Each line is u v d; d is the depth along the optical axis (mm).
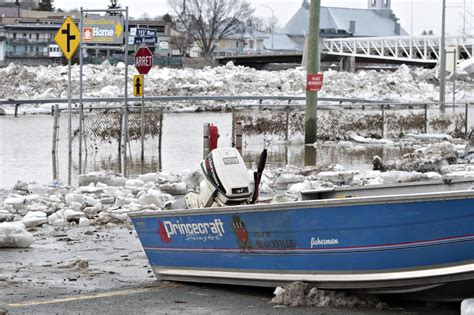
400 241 12828
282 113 58781
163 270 16000
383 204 12797
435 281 12844
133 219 16266
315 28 45531
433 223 12602
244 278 14711
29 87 107250
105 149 44844
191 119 72250
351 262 13305
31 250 19453
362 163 38281
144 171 35531
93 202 25500
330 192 16234
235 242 14625
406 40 195250
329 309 13578
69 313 13742
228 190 15562
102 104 89750
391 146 47438
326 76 128750
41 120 68750
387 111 79438
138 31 36594
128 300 14625
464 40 161375
